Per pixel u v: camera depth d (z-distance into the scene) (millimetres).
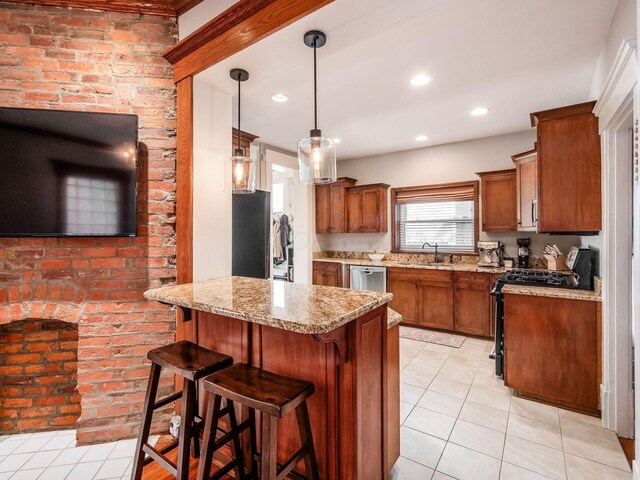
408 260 5070
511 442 2043
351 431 1387
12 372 2180
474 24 1979
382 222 5121
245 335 1658
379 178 5352
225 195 2303
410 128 4012
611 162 2113
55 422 2209
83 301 2006
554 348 2408
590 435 2104
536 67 2514
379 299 1523
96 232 1935
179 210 2096
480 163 4473
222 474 1432
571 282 2732
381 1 1423
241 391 1244
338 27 1610
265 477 1156
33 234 1853
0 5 1951
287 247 5941
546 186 2451
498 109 3379
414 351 3582
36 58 1974
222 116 2281
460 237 4766
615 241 2113
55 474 1772
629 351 2084
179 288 1832
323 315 1240
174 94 2145
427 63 2441
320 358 1446
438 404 2490
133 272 2064
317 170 1862
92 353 2021
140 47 2102
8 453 1948
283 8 1585
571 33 2080
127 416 2059
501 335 2951
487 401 2531
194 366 1450
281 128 4004
